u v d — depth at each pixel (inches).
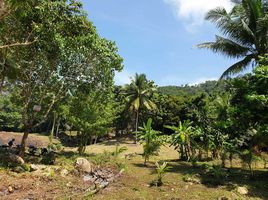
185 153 959.0
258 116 631.2
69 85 815.7
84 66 806.5
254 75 639.1
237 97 667.4
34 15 646.5
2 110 2361.0
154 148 891.4
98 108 1020.5
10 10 479.2
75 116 1010.1
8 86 816.9
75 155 898.7
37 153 874.8
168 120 1971.0
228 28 830.5
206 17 839.7
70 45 729.0
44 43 677.3
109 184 567.2
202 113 957.2
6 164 601.3
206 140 906.1
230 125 729.6
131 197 470.3
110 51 823.1
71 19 695.1
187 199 462.3
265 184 569.0
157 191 515.5
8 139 1801.2
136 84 1898.4
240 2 872.9
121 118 2107.5
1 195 443.5
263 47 809.5
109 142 1932.8
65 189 498.9
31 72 753.6
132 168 759.7
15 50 698.8
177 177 625.6
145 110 2063.2
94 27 744.3
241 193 504.1
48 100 839.7
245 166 761.0
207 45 852.6
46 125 2514.8
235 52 852.0
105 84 868.0
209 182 582.2
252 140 709.3
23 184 495.5
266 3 829.2
